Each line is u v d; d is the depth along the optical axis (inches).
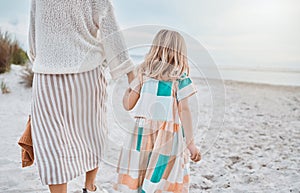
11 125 185.5
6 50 283.3
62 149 91.1
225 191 115.8
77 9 89.0
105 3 90.7
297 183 122.3
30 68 272.7
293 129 191.2
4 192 110.1
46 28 89.8
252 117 214.5
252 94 272.2
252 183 123.0
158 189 88.5
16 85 261.0
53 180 90.0
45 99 91.4
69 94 92.0
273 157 149.4
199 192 114.7
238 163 142.6
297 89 286.7
